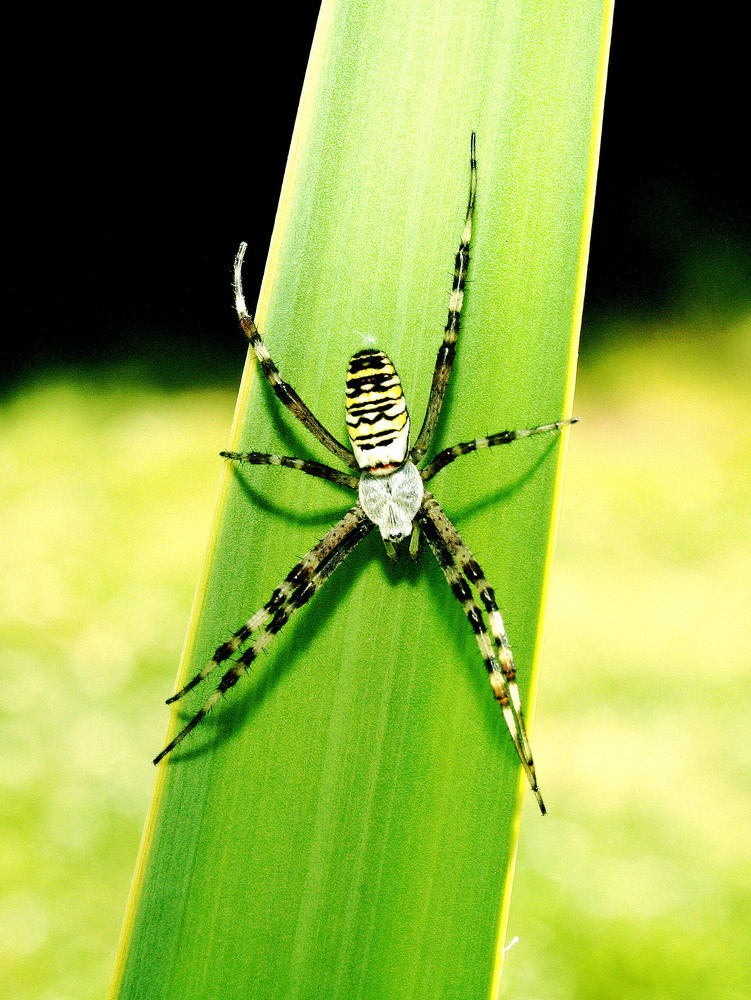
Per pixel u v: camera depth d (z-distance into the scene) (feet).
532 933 0.79
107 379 1.95
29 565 1.34
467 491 0.58
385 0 0.57
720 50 2.30
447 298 0.58
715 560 1.28
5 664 1.13
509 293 0.57
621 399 1.78
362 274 0.58
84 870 0.87
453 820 0.57
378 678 0.58
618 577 1.25
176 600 1.27
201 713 0.58
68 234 2.19
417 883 0.56
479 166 0.57
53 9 2.34
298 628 0.58
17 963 0.78
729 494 1.43
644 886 0.82
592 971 0.76
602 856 0.85
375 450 0.58
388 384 0.58
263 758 0.58
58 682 1.10
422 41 0.57
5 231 2.17
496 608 0.58
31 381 1.94
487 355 0.58
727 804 0.90
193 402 1.89
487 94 0.57
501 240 0.57
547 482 0.58
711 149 2.30
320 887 0.57
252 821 0.57
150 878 0.56
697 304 2.07
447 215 0.58
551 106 0.57
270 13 2.31
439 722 0.57
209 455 1.67
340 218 0.58
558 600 1.20
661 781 0.93
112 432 1.76
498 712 0.57
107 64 2.32
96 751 1.00
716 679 1.06
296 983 0.56
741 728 0.99
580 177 0.57
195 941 0.57
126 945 0.56
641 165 2.30
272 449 0.59
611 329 2.05
